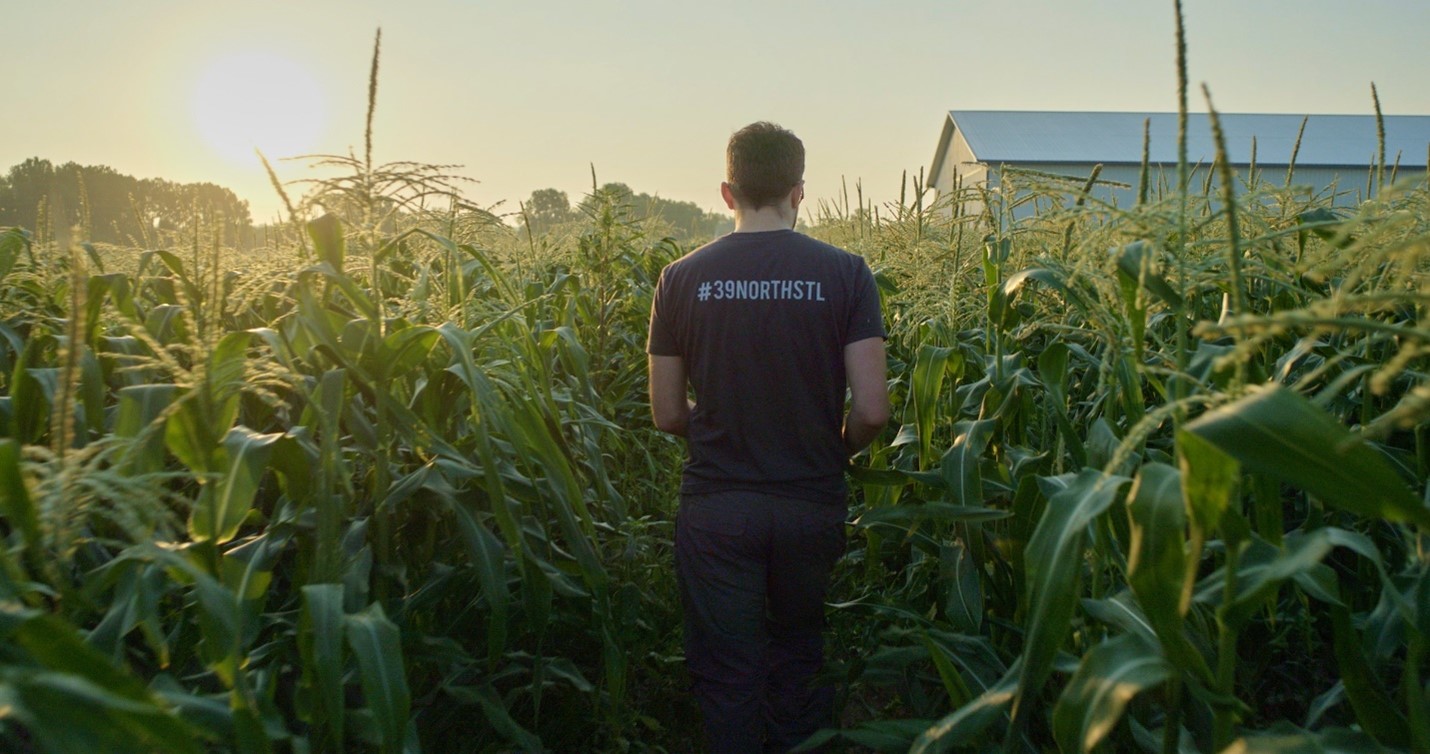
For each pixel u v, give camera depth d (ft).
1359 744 5.74
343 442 9.73
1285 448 4.78
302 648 7.50
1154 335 10.35
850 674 11.43
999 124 129.08
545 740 11.30
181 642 8.26
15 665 4.40
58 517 5.43
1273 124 123.13
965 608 10.19
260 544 8.17
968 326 14.55
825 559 10.82
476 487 9.82
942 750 7.32
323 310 8.67
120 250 13.51
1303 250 10.27
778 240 10.68
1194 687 5.96
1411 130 119.75
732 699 10.50
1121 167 114.93
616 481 16.71
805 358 10.46
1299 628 10.03
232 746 6.87
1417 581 6.82
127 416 7.35
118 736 4.25
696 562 10.77
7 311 11.80
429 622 10.07
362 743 9.09
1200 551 5.62
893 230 19.44
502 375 10.20
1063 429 9.51
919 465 12.16
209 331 7.20
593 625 11.01
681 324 10.93
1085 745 6.02
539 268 21.07
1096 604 7.32
